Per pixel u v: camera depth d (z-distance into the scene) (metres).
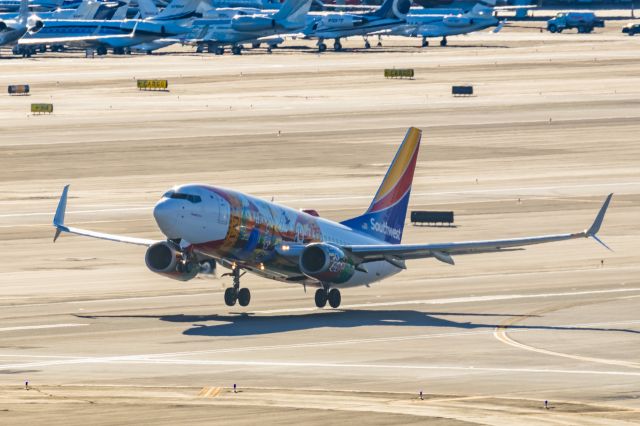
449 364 177.75
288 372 171.12
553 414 142.62
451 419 138.75
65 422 135.25
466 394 155.38
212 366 176.00
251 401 149.12
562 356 184.88
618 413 143.62
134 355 185.25
